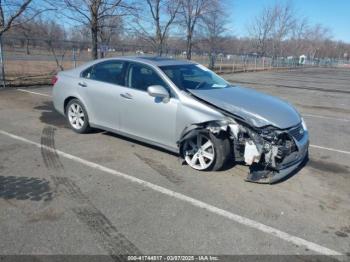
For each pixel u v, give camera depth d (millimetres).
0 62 13086
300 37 63875
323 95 15273
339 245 3117
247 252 2959
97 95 5766
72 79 6258
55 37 19188
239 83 19859
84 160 4957
